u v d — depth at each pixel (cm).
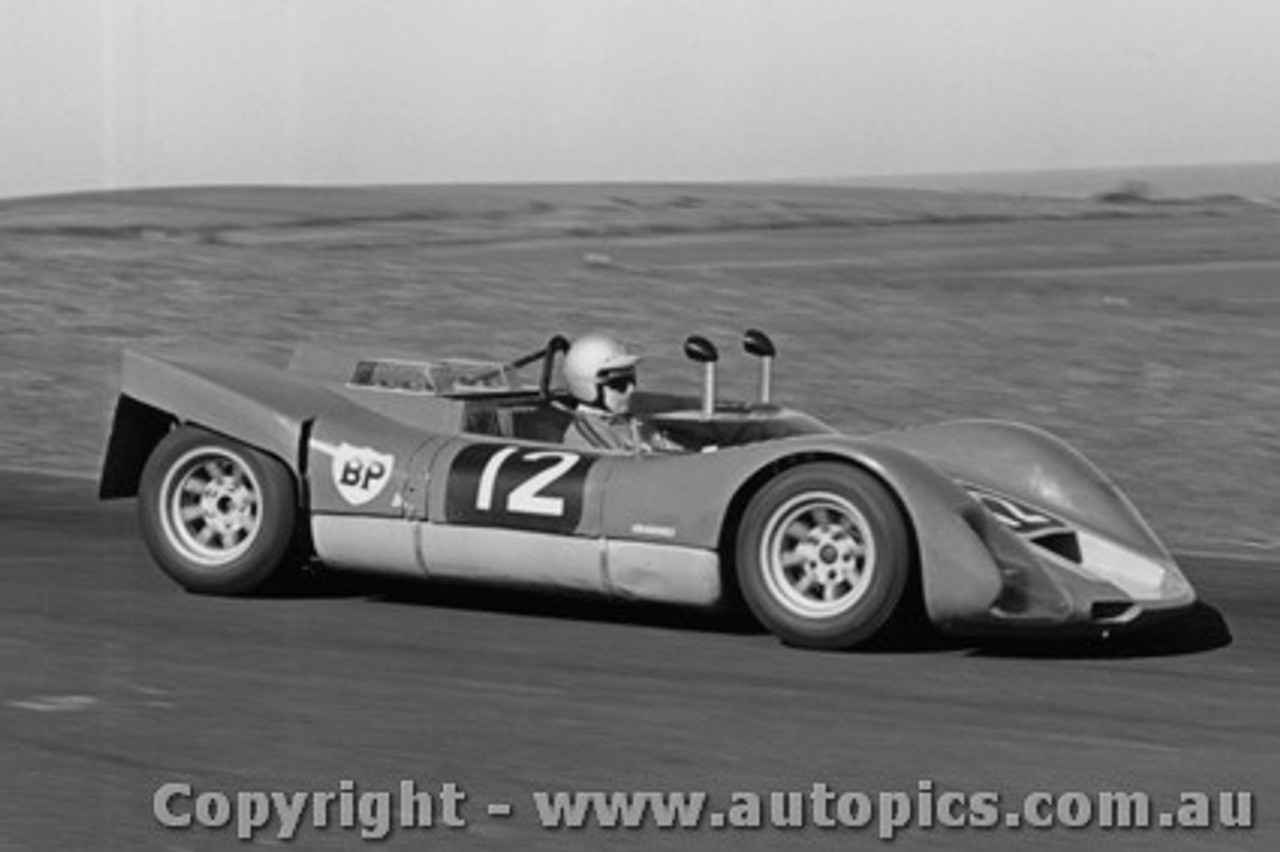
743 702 2048
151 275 6147
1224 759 1862
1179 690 2167
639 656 2269
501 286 6228
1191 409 4584
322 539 2512
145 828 1585
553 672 2177
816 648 2309
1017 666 2258
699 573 2339
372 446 2500
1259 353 5409
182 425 2589
